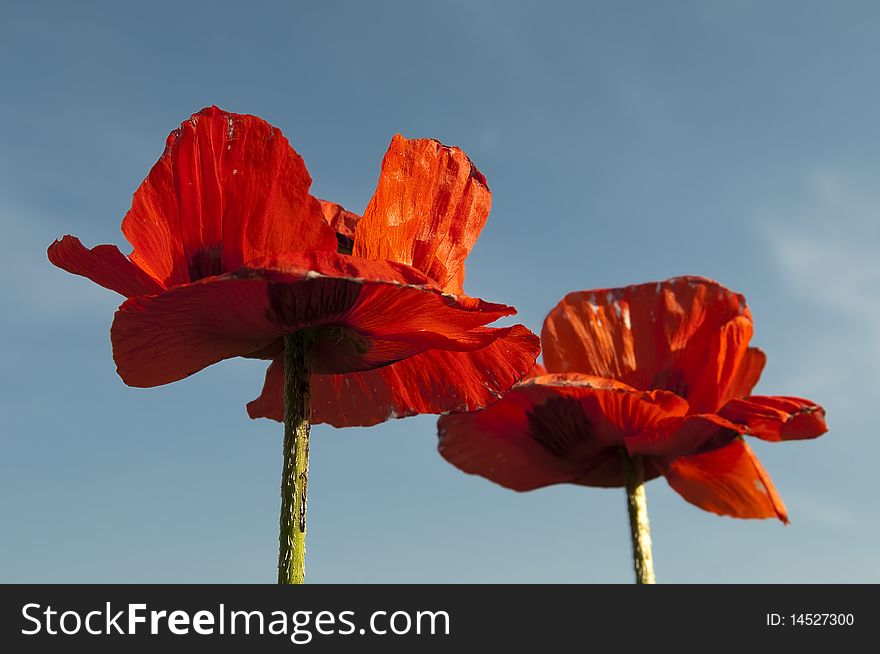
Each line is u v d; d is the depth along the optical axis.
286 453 0.46
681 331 0.56
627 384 0.55
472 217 0.48
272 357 0.49
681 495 0.57
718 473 0.56
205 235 0.46
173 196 0.46
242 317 0.46
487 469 0.58
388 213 0.46
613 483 0.58
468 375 0.50
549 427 0.56
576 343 0.56
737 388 0.57
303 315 0.46
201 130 0.45
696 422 0.54
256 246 0.45
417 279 0.44
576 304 0.56
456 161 0.48
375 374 0.51
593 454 0.57
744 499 0.56
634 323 0.56
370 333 0.47
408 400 0.51
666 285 0.56
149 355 0.47
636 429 0.55
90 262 0.46
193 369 0.47
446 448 0.58
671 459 0.56
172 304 0.45
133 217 0.46
